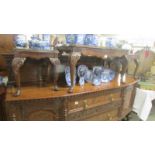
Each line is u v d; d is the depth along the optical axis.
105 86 1.46
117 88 1.51
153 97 1.79
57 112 1.13
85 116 1.30
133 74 1.90
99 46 1.28
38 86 1.29
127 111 1.76
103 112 1.46
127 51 1.59
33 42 1.03
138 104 1.83
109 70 1.66
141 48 1.78
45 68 1.32
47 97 1.07
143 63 1.89
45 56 1.07
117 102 1.58
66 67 1.29
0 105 1.18
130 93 1.76
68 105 1.16
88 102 1.29
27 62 1.25
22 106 1.03
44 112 1.09
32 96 1.07
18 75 1.05
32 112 1.06
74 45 1.09
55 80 1.22
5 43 1.17
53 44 1.22
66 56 1.25
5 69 1.24
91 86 1.41
